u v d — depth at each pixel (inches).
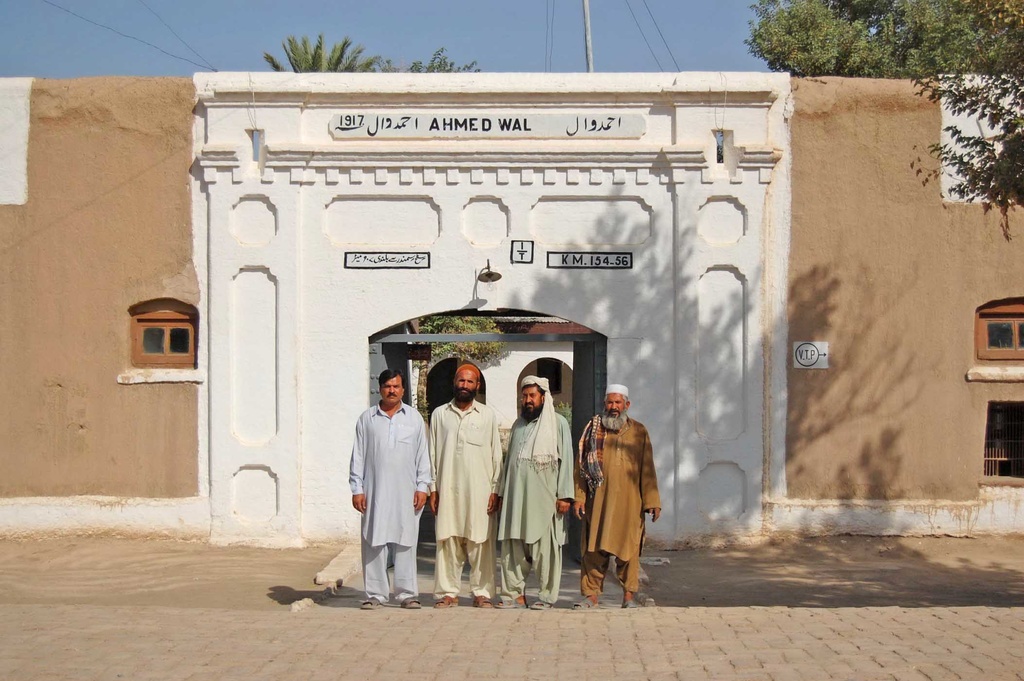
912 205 455.2
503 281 454.0
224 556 431.8
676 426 450.9
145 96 456.1
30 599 359.9
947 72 403.2
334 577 384.8
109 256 456.1
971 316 455.5
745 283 452.8
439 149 449.4
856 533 451.8
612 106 454.6
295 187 452.4
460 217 454.0
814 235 454.3
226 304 451.8
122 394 455.8
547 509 338.0
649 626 297.3
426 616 313.0
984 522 452.8
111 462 455.8
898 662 251.4
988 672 241.8
